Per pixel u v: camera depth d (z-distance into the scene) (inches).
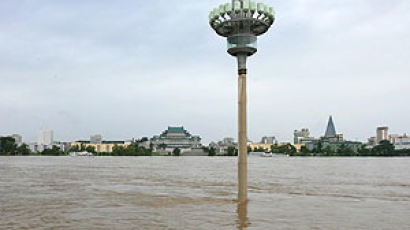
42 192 2709.2
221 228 1549.0
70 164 7815.0
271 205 2127.2
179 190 2871.6
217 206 2082.9
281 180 3922.2
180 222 1658.5
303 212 1913.1
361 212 1924.2
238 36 2089.1
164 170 5802.2
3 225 1588.3
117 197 2442.2
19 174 4650.6
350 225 1615.4
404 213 1897.1
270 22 2167.8
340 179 4121.6
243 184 2209.6
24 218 1732.3
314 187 3189.0
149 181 3700.8
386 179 4165.8
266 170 6013.8
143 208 2006.6
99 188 2992.1
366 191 2898.6
